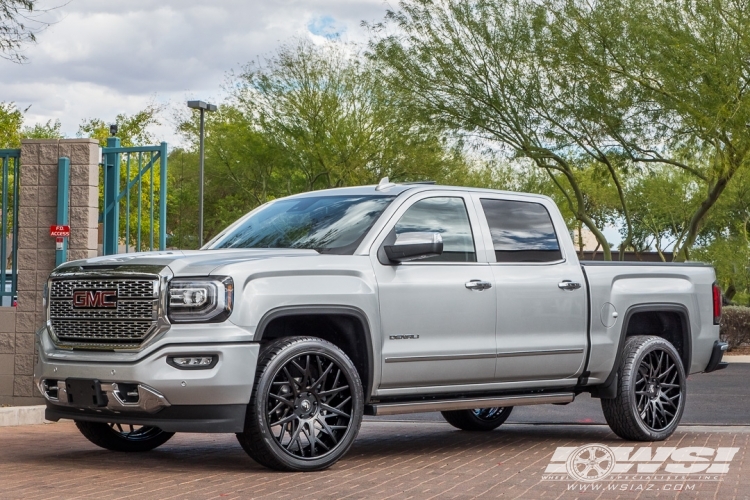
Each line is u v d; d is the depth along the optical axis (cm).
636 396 868
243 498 562
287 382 664
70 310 686
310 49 4044
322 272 683
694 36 2345
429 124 2841
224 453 784
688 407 1212
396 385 721
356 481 631
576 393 857
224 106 4922
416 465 715
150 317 644
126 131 5144
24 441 866
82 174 1133
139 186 1155
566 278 819
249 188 5206
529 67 2642
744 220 4178
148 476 648
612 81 2530
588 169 4738
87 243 1128
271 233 764
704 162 2886
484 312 761
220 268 645
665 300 895
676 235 4531
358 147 3966
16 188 1156
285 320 691
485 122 2731
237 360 637
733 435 920
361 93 3997
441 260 753
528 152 2723
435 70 2780
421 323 726
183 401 633
